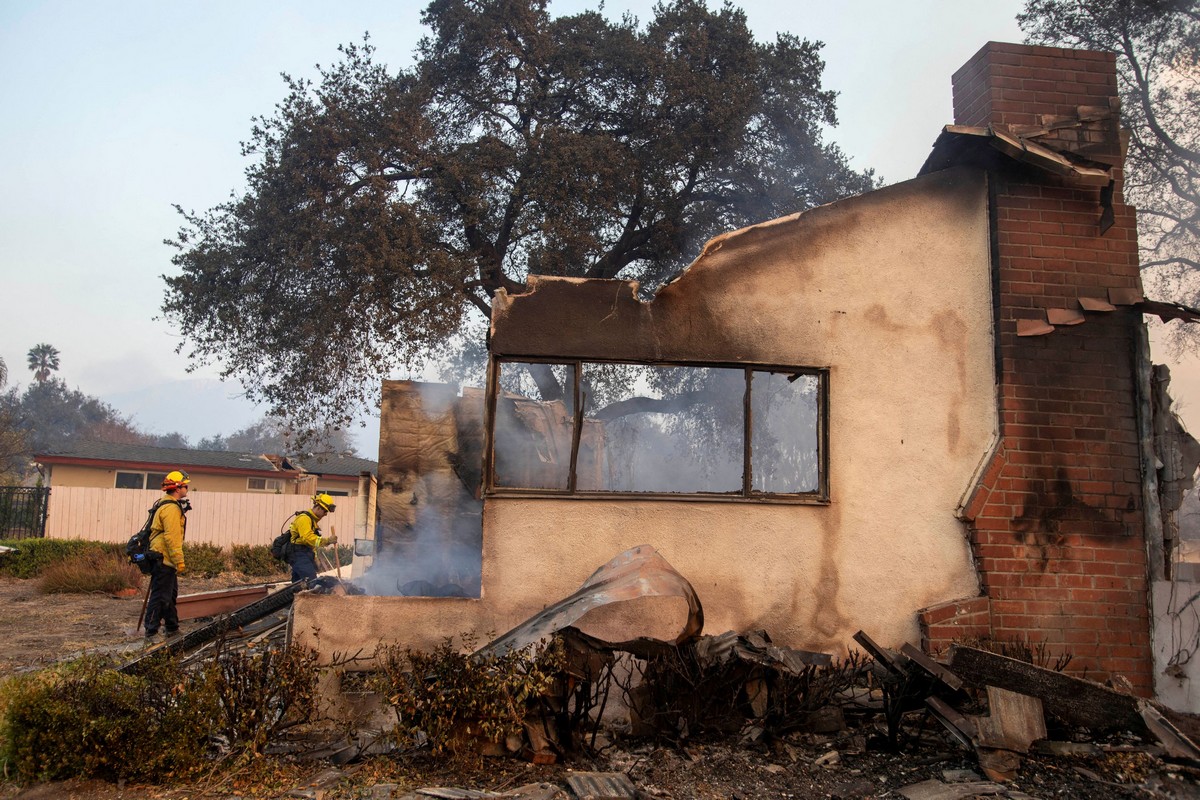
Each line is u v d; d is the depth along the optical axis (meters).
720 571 5.95
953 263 6.46
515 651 4.66
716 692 5.22
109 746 4.41
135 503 19.12
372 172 14.80
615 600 4.84
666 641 5.11
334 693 5.38
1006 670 4.96
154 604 8.07
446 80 16.69
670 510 5.97
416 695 4.61
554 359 6.02
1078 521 6.16
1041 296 6.38
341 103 14.98
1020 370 6.29
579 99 16.97
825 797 4.33
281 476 27.81
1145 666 6.02
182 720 4.48
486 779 4.45
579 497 5.91
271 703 4.75
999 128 6.31
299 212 14.15
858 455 6.18
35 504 18.92
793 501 6.07
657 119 16.53
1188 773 4.57
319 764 4.66
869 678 5.55
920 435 6.26
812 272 6.32
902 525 6.15
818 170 17.61
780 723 5.07
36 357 72.06
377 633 5.65
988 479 6.14
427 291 13.87
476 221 15.23
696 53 16.50
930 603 6.09
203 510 19.50
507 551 5.82
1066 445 6.23
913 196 6.47
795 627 5.95
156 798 4.20
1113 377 6.36
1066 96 6.74
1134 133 13.30
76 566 14.34
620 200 16.25
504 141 16.53
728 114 15.98
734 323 6.18
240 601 8.88
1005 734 4.66
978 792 4.33
